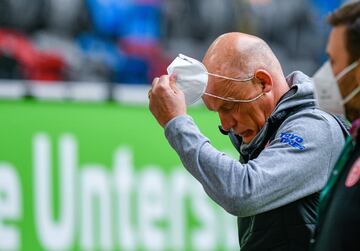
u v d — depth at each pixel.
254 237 9.76
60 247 17.89
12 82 18.30
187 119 9.54
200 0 24.25
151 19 23.67
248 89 9.81
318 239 8.12
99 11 23.06
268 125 9.77
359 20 7.82
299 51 25.31
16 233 17.61
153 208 18.80
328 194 8.10
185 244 19.03
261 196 9.20
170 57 23.58
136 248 18.52
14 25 21.75
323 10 26.09
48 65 21.80
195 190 19.28
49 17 22.30
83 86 18.77
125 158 18.72
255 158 10.02
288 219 9.52
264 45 9.98
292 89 9.80
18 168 17.77
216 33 24.33
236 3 24.69
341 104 8.09
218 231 19.44
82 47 22.61
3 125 17.83
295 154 9.36
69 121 18.39
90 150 18.45
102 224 18.27
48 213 17.89
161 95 9.60
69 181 18.12
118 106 18.94
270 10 25.11
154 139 19.08
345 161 8.05
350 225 7.74
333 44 8.00
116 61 22.92
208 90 9.88
